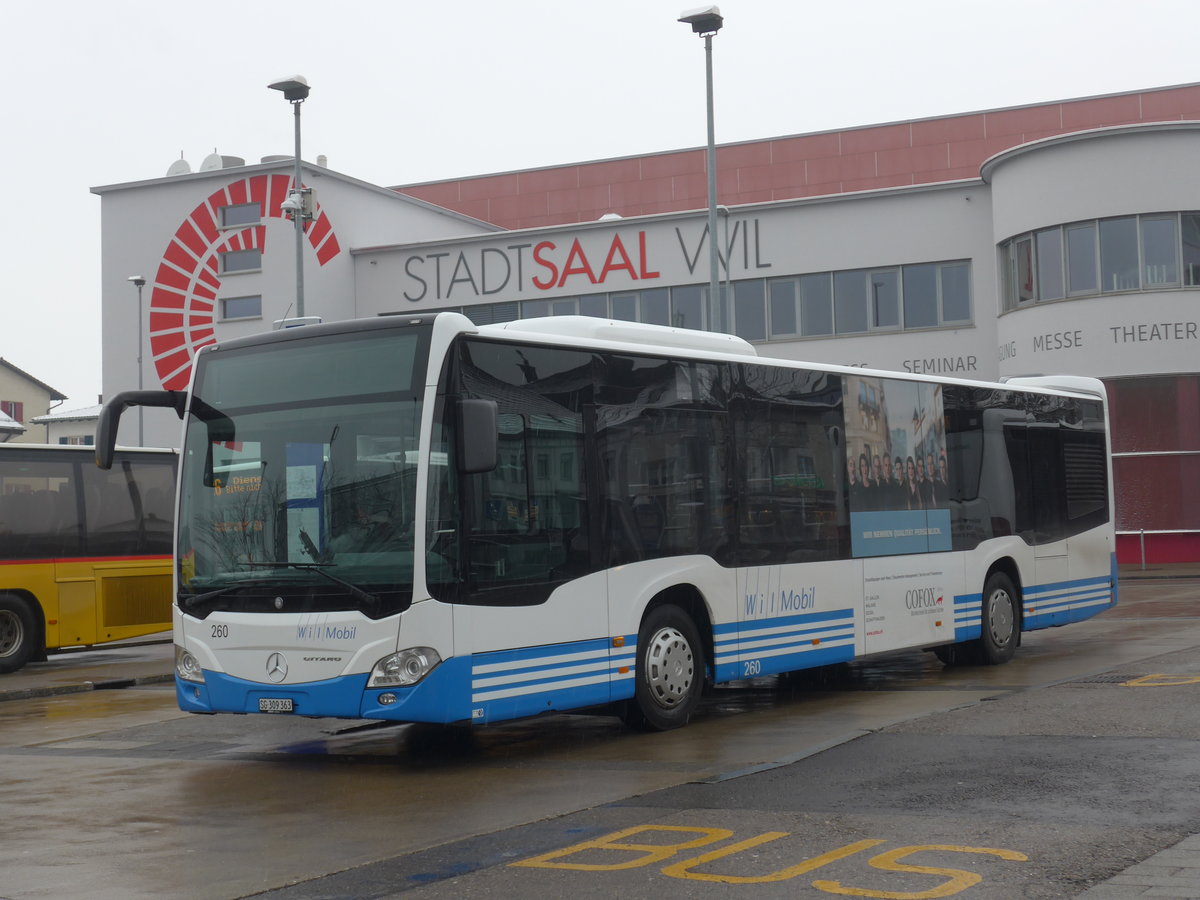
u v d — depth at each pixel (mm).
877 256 38406
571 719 12531
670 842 7117
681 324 40312
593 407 10992
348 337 10203
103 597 20156
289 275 43469
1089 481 17625
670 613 11562
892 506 14133
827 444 13367
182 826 8203
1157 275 33719
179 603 10602
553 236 41500
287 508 10188
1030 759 9023
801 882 6223
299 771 10156
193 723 13234
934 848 6754
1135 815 7328
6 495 19375
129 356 45812
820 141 52562
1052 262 34875
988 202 37438
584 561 10734
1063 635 18969
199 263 44812
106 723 13578
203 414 10727
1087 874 6172
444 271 42688
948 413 15172
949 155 50844
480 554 9922
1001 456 15992
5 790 9758
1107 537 17844
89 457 20234
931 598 14555
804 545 12930
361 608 9727
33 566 19469
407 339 9969
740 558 12211
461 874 6652
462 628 9734
